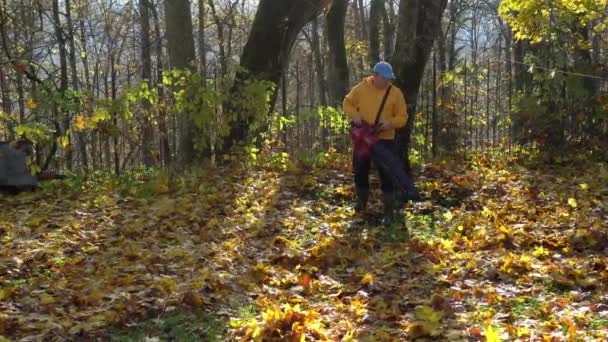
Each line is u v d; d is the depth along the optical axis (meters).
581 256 5.89
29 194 8.86
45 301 4.74
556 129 11.41
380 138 7.22
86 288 5.02
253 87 9.88
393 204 7.34
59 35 15.44
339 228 7.12
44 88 9.94
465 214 7.57
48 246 6.27
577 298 4.83
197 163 10.11
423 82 11.68
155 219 7.30
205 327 4.42
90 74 22.86
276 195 8.43
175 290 4.96
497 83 12.73
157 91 9.72
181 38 12.79
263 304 4.81
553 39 12.34
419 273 5.59
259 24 11.90
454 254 6.00
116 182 9.23
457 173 9.63
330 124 10.93
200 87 9.63
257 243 6.55
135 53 25.45
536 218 7.25
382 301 4.84
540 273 5.32
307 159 10.32
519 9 12.33
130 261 5.82
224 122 9.88
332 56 19.89
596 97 11.49
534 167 10.61
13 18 13.74
